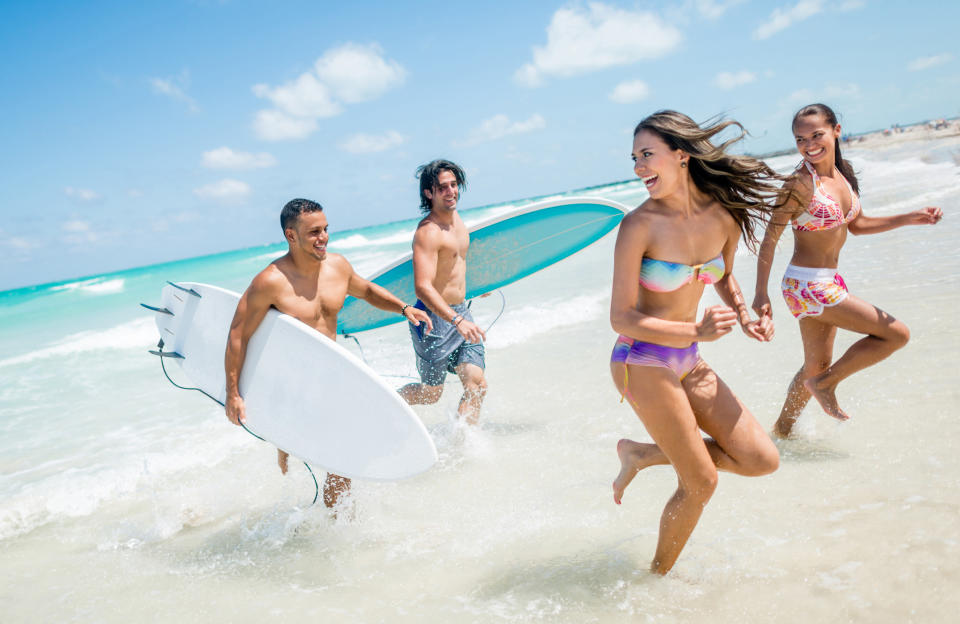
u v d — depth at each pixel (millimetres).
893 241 9055
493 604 2561
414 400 4707
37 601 3020
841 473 3160
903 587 2221
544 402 5168
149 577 3168
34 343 12281
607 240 16344
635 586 2523
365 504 3703
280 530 3533
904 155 26141
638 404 2447
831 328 3588
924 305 5570
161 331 4328
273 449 4930
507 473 3908
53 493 4320
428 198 4527
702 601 2359
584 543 2955
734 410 2484
